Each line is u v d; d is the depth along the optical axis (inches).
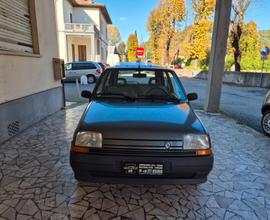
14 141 151.2
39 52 200.4
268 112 174.2
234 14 634.8
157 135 81.8
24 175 108.3
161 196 95.1
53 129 178.2
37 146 143.3
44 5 211.9
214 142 157.9
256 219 82.5
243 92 454.0
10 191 95.2
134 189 99.7
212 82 243.4
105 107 104.1
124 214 83.5
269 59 770.8
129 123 86.2
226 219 82.2
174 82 132.0
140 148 81.3
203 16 914.7
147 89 127.0
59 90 250.4
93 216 81.9
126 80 132.2
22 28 181.3
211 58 242.2
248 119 229.6
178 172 81.7
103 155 80.8
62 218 80.4
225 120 218.1
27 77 179.2
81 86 486.0
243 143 157.2
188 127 86.3
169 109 103.5
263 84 545.0
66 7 881.5
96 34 934.4
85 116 95.7
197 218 82.4
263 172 116.8
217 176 112.0
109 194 95.3
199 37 942.4
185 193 97.6
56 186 99.8
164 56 1248.2
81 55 1045.8
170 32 1190.3
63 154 132.1
